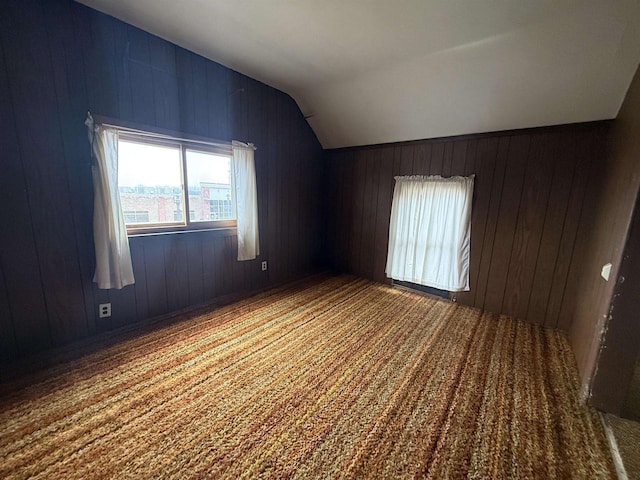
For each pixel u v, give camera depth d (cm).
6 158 186
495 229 306
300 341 241
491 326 280
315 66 288
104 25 215
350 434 147
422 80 279
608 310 159
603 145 245
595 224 242
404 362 214
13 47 182
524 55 223
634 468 129
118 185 228
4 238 190
